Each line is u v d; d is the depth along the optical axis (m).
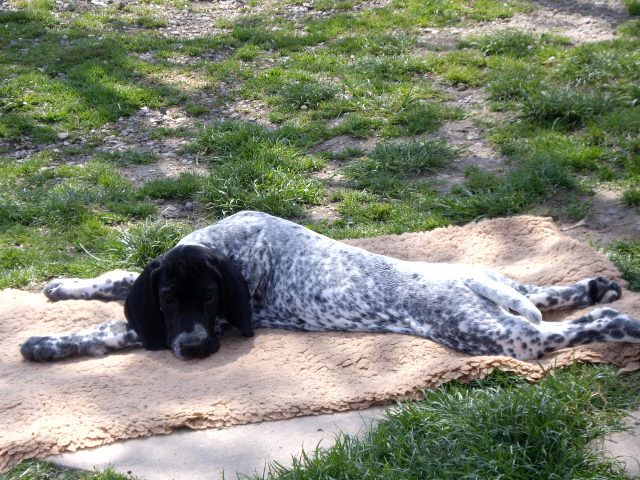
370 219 3.50
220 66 4.77
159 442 2.66
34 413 2.71
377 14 5.49
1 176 3.80
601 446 2.58
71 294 3.12
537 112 3.90
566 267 3.06
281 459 2.61
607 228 3.32
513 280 3.01
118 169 3.85
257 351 2.88
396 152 3.77
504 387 2.72
